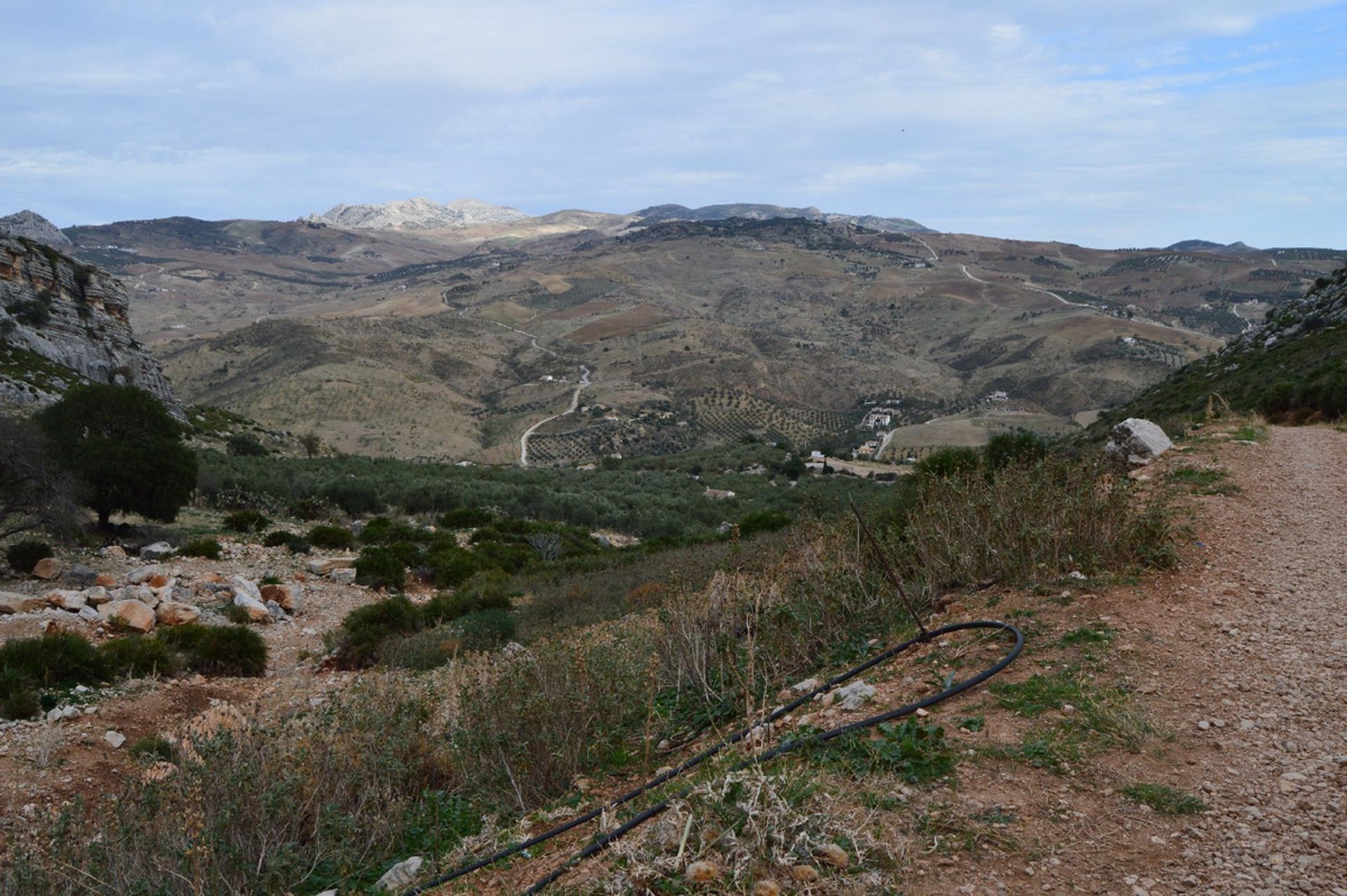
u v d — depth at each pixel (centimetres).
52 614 1330
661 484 6488
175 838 459
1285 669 479
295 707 934
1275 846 308
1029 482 793
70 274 7225
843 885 291
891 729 422
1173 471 1121
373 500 3494
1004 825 331
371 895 426
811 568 733
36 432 1964
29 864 454
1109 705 435
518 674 572
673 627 692
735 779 341
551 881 348
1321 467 1127
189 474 2284
